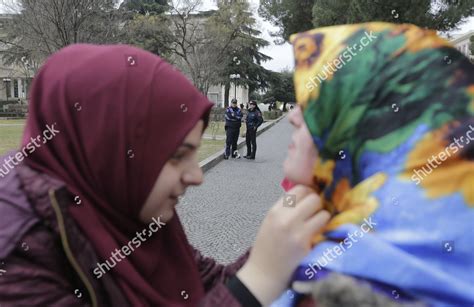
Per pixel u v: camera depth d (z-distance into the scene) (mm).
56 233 999
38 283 975
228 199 7605
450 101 993
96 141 1145
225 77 40875
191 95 1228
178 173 1220
